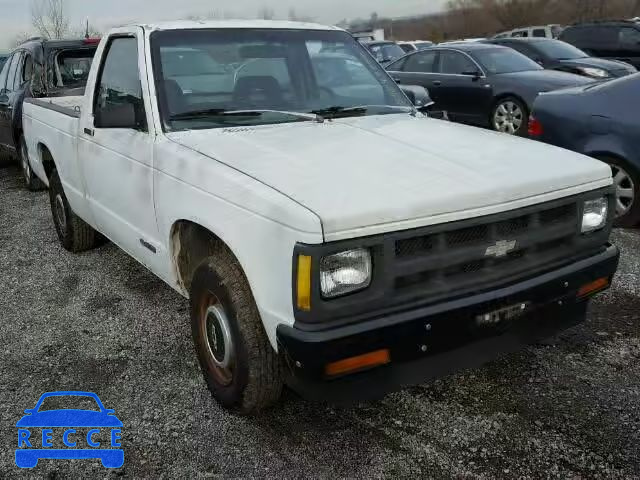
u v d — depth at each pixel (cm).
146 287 480
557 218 295
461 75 1047
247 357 282
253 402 294
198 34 381
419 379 268
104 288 480
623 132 547
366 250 243
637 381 333
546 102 602
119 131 381
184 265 347
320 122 366
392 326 246
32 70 812
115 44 406
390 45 1908
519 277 280
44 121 538
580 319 321
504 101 982
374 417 310
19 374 357
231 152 305
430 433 296
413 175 274
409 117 398
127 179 372
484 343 282
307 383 252
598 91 572
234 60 381
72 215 533
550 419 303
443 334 260
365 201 246
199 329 321
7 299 465
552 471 267
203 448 289
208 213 290
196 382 344
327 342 237
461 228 260
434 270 259
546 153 321
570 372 344
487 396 324
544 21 4681
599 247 318
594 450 279
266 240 252
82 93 786
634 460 272
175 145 328
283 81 391
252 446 290
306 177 268
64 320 426
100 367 362
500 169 289
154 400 328
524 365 353
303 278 236
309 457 281
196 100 358
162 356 373
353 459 279
